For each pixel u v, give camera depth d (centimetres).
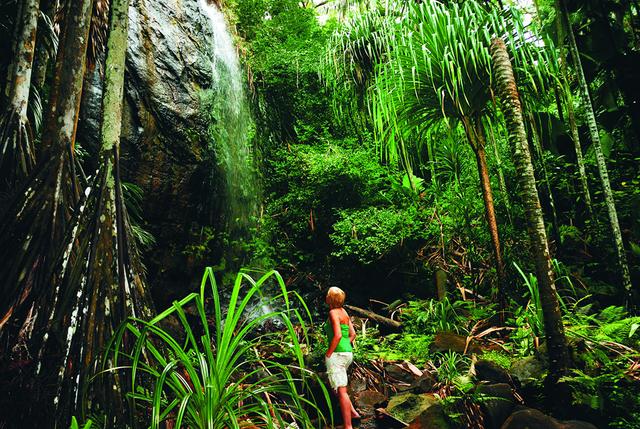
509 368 303
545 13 503
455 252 553
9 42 340
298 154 673
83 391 187
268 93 795
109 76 272
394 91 422
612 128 472
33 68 374
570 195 502
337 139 726
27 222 246
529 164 278
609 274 429
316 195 645
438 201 562
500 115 434
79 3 292
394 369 338
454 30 367
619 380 259
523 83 400
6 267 233
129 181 508
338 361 275
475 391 267
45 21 362
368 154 630
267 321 512
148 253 529
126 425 191
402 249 579
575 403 243
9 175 288
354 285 614
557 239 449
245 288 604
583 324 327
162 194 547
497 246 413
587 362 267
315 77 757
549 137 461
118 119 272
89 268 221
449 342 353
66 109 276
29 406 193
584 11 462
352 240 561
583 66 462
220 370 185
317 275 637
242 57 777
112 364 205
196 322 482
